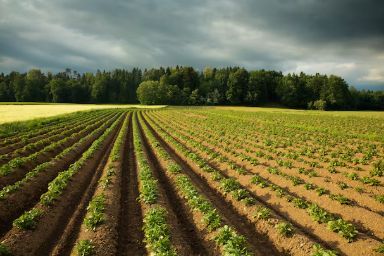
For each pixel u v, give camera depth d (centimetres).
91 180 2034
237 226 1380
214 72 19900
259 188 1789
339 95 13562
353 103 14162
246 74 14775
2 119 5291
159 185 1856
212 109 10762
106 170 2114
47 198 1516
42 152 2583
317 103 13238
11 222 1403
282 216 1466
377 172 1977
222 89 15288
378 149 2973
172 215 1453
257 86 14462
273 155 2733
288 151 2877
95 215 1315
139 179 1991
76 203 1634
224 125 5181
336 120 6166
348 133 4144
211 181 1958
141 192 1700
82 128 4694
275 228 1278
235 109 10806
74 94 15912
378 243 1104
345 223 1232
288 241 1194
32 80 16112
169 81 16425
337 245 1163
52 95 16125
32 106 9731
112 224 1333
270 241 1250
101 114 7731
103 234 1226
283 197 1598
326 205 1523
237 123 5534
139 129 4825
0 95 15412
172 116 7400
